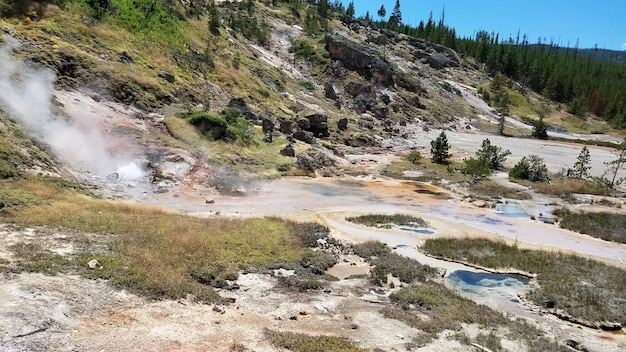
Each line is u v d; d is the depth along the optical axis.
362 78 94.19
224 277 17.47
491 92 121.81
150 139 37.81
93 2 50.94
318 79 90.50
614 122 116.94
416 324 14.84
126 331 12.27
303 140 52.44
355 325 14.45
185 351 11.70
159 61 51.94
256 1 122.31
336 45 96.50
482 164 48.62
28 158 27.86
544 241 27.38
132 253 17.59
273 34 104.94
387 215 30.89
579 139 93.75
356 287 18.45
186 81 52.22
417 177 45.66
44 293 13.22
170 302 14.50
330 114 71.69
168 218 24.27
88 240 18.44
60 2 47.19
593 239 28.45
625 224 31.59
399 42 136.38
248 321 14.03
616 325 16.88
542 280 20.81
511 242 26.56
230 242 21.30
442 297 17.73
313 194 36.31
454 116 98.00
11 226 18.77
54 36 42.44
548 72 142.50
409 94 96.00
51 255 16.12
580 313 17.53
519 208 35.62
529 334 15.14
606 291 19.62
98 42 46.47
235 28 92.69
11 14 41.75
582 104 125.19
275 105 63.28
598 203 38.50
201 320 13.63
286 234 24.58
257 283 17.56
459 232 28.09
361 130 69.19
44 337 11.14
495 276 21.52
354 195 36.94
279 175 41.06
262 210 30.72
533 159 49.16
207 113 43.44
